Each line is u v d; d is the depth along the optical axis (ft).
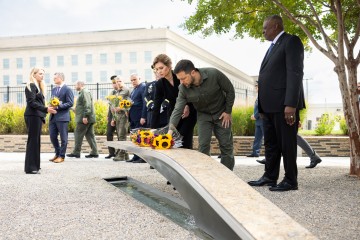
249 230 6.22
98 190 15.38
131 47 121.80
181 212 12.17
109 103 29.91
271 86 15.10
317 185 16.28
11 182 17.58
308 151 22.80
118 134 28.89
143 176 19.83
